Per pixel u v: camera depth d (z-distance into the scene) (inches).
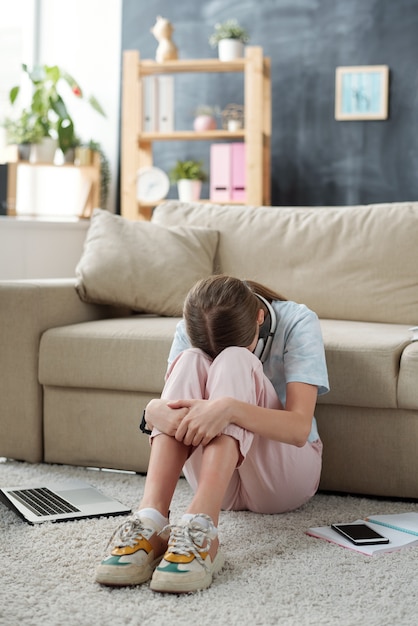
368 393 89.7
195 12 211.2
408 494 90.3
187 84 212.8
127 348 99.7
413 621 59.9
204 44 211.2
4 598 63.9
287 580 67.9
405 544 75.3
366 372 89.8
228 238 122.9
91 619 60.4
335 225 118.6
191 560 65.2
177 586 64.2
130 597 64.5
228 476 69.8
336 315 115.8
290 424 74.4
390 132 200.2
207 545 66.4
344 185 203.8
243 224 123.4
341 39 202.4
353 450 92.0
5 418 107.5
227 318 74.1
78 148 195.2
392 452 90.5
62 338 103.3
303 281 117.1
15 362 106.5
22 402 106.6
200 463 75.7
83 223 183.8
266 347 83.3
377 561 71.9
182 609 62.2
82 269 116.0
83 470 103.9
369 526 79.6
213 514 67.9
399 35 198.8
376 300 113.8
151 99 196.4
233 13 209.0
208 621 60.2
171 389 74.1
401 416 90.1
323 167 204.7
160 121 196.7
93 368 101.2
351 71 200.1
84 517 83.4
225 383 72.5
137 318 115.6
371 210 119.0
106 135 214.7
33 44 214.8
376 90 199.0
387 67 198.4
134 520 67.6
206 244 121.0
